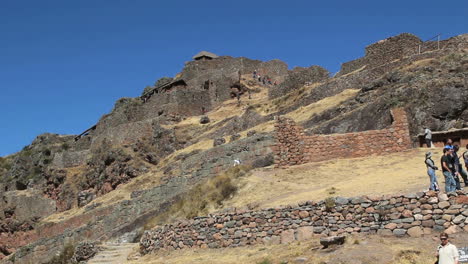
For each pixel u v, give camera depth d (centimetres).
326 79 6712
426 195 1983
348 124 4369
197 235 2578
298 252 1983
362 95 4869
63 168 8750
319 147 3638
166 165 6253
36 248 5228
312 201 2255
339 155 3634
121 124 8319
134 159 7088
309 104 6134
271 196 2939
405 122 3678
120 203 4941
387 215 2038
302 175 3275
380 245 1891
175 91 8469
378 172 3089
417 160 3250
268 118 6269
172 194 4431
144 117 8838
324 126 4509
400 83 4650
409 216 1989
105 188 7144
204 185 3459
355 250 1861
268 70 10206
